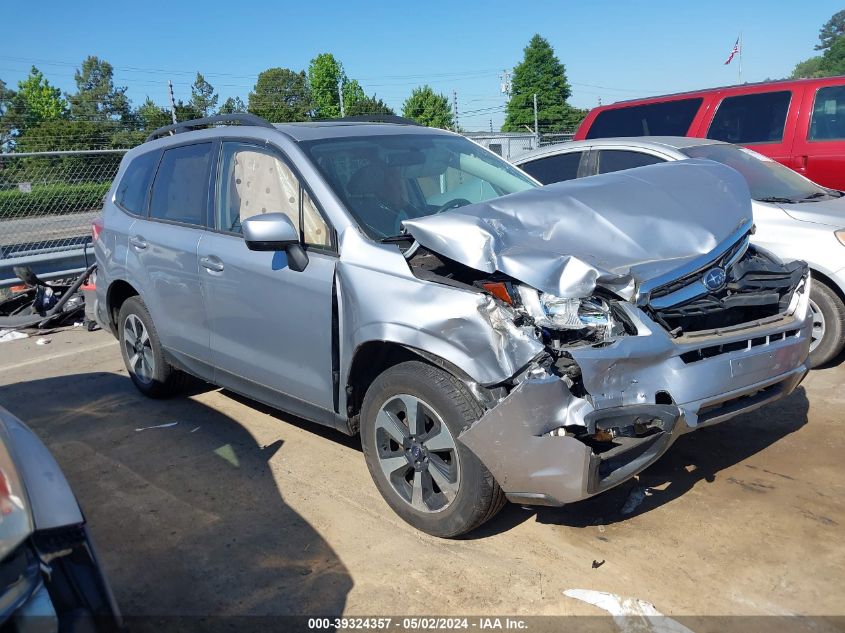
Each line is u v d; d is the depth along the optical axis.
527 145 20.23
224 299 4.38
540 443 2.99
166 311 4.97
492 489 3.21
